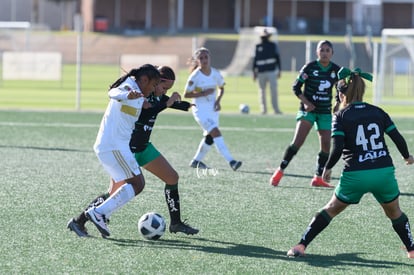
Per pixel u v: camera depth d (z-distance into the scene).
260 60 58.38
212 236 22.14
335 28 146.62
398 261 19.69
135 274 18.11
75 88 80.56
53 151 38.19
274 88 58.69
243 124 51.66
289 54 103.62
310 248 20.91
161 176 21.97
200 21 155.12
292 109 64.88
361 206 26.53
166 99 22.20
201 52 33.44
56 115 54.44
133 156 20.81
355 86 19.20
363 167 18.88
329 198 28.14
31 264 18.77
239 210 25.72
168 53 107.81
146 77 20.66
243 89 83.38
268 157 38.16
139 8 153.62
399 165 36.19
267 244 21.28
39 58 66.00
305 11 153.38
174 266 18.84
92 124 49.84
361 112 19.12
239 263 19.23
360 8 147.88
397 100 67.88
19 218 23.72
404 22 153.12
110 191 21.91
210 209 25.80
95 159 36.00
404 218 19.88
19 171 32.34
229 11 155.12
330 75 30.02
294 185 30.73
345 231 22.94
